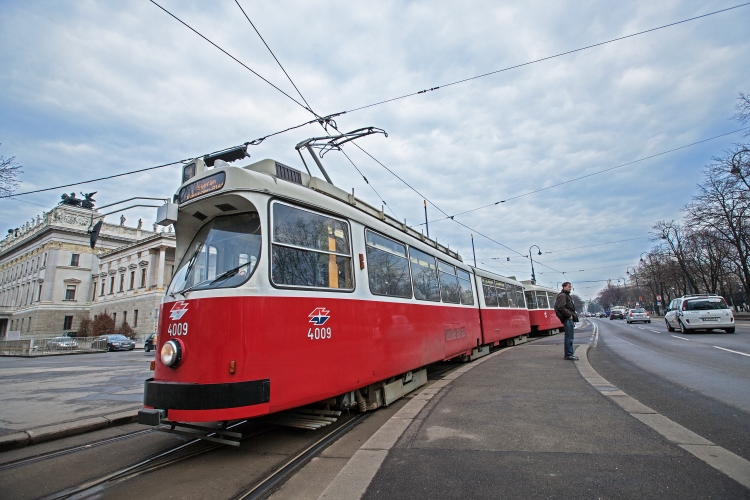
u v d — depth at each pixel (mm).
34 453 4836
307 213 5195
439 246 10828
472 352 12047
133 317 50938
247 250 4559
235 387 3988
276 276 4535
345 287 5551
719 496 2955
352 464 3885
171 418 4012
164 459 4496
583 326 39812
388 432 4828
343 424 5598
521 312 19219
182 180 5625
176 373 4262
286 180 5344
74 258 62625
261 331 4254
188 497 3506
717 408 5359
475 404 5973
